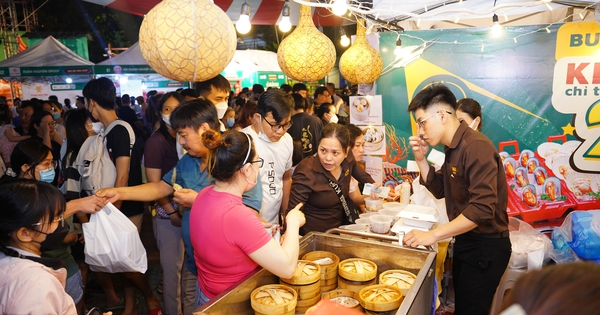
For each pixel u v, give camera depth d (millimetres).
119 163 2582
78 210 1936
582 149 3213
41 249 1870
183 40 1510
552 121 3234
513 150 3338
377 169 3594
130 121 6344
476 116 2865
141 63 9703
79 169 2641
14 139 4523
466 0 3064
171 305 2668
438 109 2025
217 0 4867
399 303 1385
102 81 2637
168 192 2260
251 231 1396
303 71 2334
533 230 2891
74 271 2256
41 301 1236
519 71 3248
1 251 1374
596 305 451
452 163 2076
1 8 14297
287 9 2352
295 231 1550
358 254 1785
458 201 2131
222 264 1455
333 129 2293
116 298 3127
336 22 5719
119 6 4762
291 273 1433
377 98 3484
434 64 3441
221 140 1450
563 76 3158
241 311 1391
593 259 2523
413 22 4086
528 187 3316
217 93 2828
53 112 6422
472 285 2119
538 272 531
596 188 3244
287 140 2582
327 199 2404
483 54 3314
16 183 1403
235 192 1499
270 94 2314
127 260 1988
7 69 8898
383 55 3541
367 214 2480
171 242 2582
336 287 1674
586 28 3053
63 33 15664
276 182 2504
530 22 4008
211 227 1432
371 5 3188
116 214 2010
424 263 1560
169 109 2482
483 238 2064
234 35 1674
